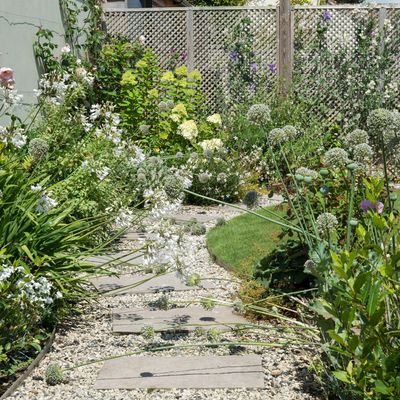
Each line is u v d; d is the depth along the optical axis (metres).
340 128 11.65
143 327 4.47
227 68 12.08
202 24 12.15
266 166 10.25
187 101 11.26
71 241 4.85
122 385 3.73
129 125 10.45
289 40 11.77
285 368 3.91
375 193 3.29
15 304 3.85
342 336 2.93
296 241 4.78
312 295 4.55
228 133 11.07
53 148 6.02
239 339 4.35
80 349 4.29
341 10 11.84
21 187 4.68
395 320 3.15
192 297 5.26
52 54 9.80
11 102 5.08
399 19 11.77
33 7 9.36
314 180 5.14
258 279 4.93
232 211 8.84
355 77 11.78
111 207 6.05
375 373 2.89
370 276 2.76
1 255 3.93
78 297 4.95
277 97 11.53
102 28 12.17
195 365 3.97
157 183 6.64
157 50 12.35
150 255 4.55
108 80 11.10
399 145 4.16
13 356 4.09
